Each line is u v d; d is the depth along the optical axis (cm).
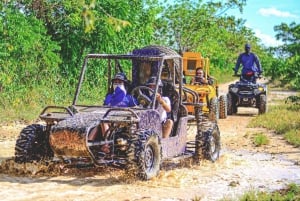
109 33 2248
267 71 5309
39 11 2225
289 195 840
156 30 3488
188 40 3553
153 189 884
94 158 896
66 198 820
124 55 1034
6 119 1675
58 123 907
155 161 938
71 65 2258
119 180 925
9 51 1914
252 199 825
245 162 1143
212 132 1099
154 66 1050
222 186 928
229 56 5553
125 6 2306
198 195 860
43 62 2061
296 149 1330
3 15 1917
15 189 862
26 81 2016
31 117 1720
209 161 1093
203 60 1977
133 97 1015
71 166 956
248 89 2148
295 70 2889
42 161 975
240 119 2028
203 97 1789
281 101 2950
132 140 903
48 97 2033
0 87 1898
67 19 2202
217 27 3675
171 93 1064
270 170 1072
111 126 921
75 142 881
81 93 2216
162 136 1021
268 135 1569
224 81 5059
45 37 2088
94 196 834
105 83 2336
